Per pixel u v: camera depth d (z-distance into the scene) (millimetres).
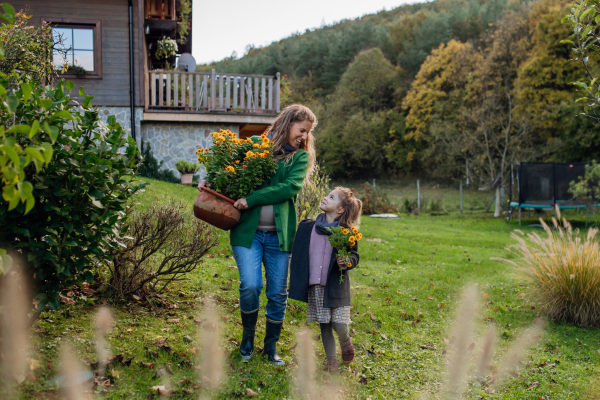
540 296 4965
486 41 34000
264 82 12867
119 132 2822
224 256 6098
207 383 1437
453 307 5047
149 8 13883
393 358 3541
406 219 16312
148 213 4082
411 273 6727
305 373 1374
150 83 13242
